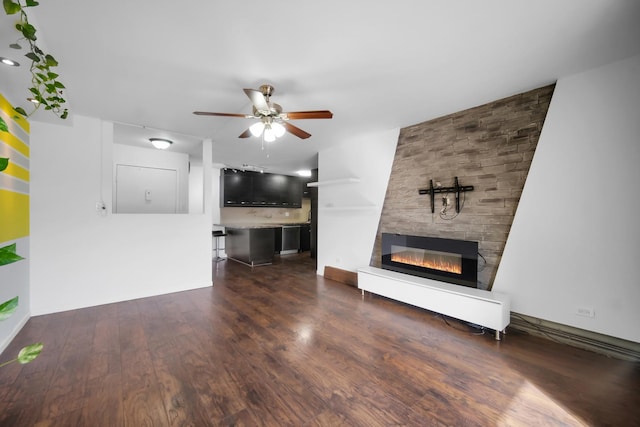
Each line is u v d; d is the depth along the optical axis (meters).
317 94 2.56
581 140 2.19
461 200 2.97
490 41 1.79
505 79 2.29
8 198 2.28
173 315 2.90
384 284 3.27
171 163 4.77
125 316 2.86
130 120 3.23
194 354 2.11
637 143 1.96
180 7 1.47
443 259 3.02
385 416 1.48
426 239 3.17
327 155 4.61
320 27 1.65
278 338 2.38
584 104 2.17
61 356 2.06
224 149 4.66
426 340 2.36
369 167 3.93
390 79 2.29
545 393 1.67
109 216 3.28
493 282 2.69
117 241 3.33
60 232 2.97
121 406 1.54
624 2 1.45
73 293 3.05
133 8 1.47
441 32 1.70
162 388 1.70
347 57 1.97
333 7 1.49
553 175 2.32
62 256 2.98
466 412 1.51
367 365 1.97
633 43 1.81
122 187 4.33
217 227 6.57
